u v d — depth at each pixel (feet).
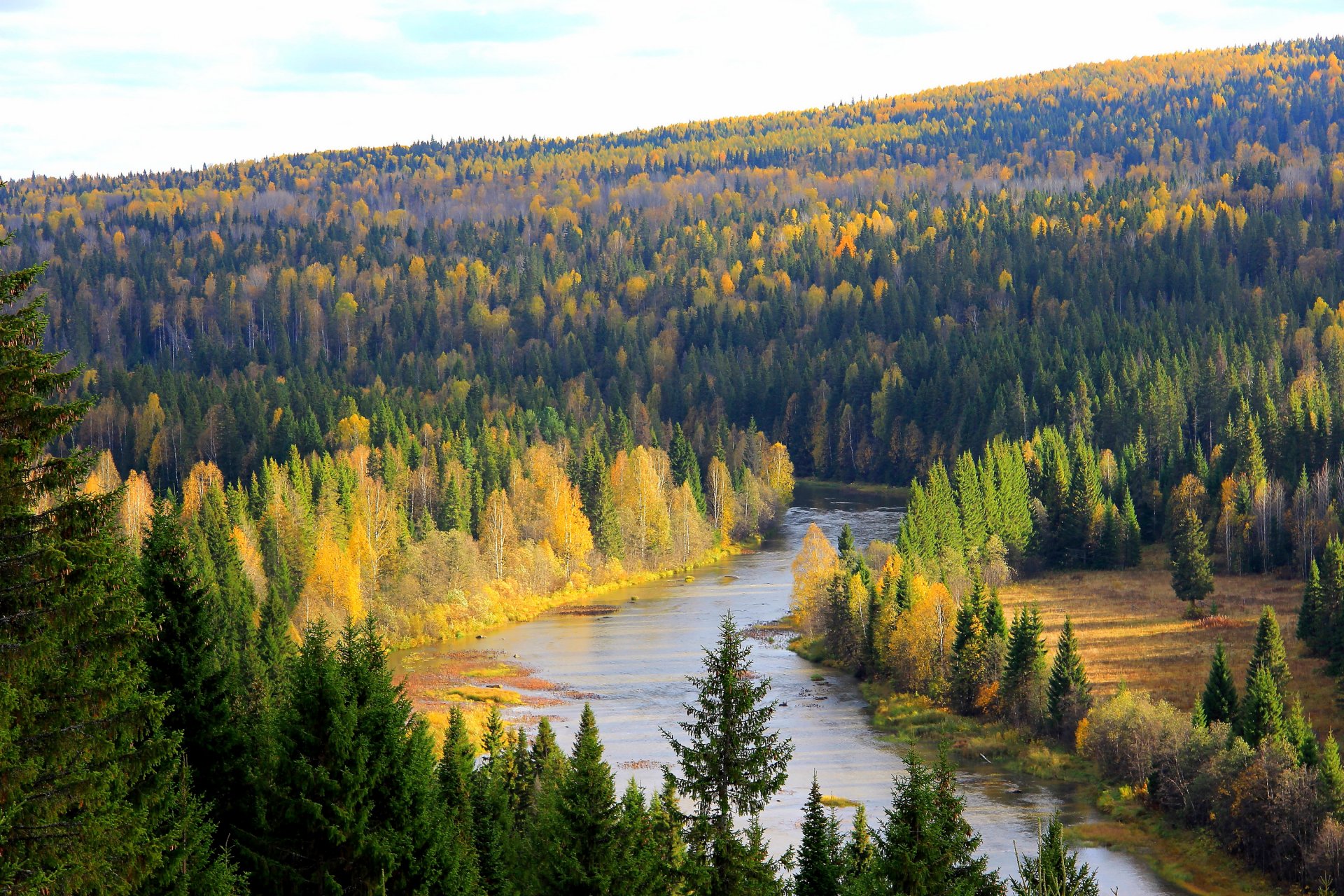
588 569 496.23
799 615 415.85
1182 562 422.00
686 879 126.82
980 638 320.09
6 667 77.00
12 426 80.07
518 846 152.05
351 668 119.03
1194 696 314.14
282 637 248.73
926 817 125.70
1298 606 412.57
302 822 112.16
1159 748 254.88
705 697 130.21
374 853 110.52
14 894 75.82
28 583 79.66
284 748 114.01
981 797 258.78
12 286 81.15
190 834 105.91
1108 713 270.87
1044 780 269.44
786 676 360.07
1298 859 215.31
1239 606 418.51
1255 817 222.28
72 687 82.02
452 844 122.52
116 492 83.82
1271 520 479.41
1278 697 256.73
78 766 82.69
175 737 89.61
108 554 83.66
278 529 422.82
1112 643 375.86
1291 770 223.71
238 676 146.51
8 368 79.10
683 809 232.32
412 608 409.49
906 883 124.36
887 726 309.83
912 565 392.88
